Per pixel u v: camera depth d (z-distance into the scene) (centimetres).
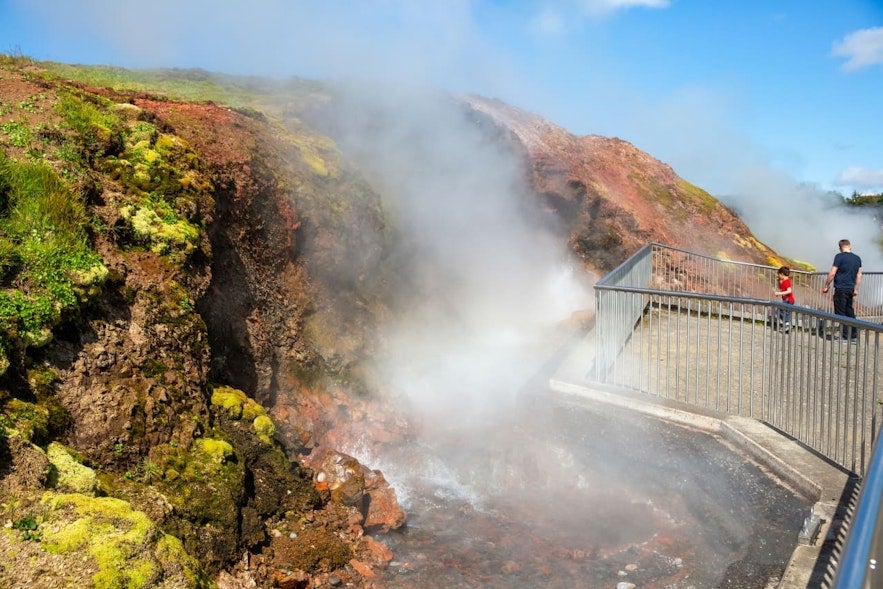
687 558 640
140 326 660
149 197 793
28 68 1166
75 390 567
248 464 667
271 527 632
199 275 791
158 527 480
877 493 215
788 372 651
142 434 579
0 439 462
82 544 424
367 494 743
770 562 526
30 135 750
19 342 539
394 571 631
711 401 780
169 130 952
